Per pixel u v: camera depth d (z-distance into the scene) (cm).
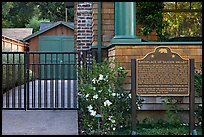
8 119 633
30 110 724
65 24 1681
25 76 714
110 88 543
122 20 601
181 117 593
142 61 503
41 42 1692
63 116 662
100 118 530
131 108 518
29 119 634
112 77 546
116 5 606
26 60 715
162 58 504
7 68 773
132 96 499
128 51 598
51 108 706
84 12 908
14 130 546
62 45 1692
